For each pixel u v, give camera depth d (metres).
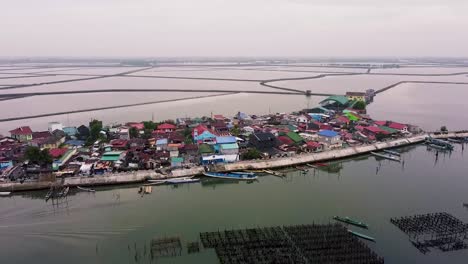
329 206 81.19
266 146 121.75
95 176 94.75
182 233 68.88
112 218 75.69
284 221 73.69
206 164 106.06
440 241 66.00
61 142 126.00
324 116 174.62
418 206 81.06
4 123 174.00
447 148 130.88
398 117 193.25
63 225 72.38
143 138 132.75
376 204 82.31
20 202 84.31
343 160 118.69
